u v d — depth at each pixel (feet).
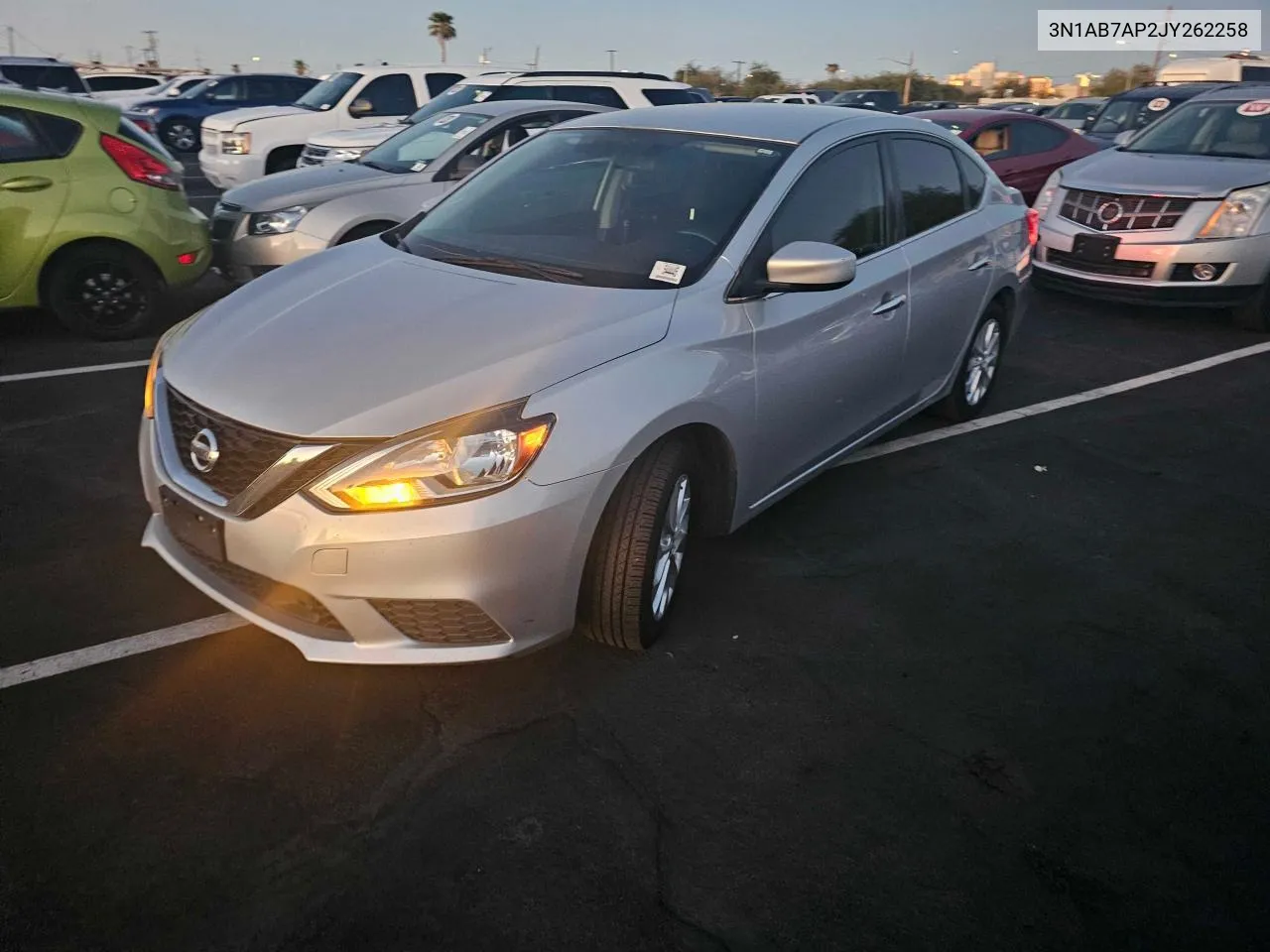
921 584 12.37
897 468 15.90
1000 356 18.37
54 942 6.86
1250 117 27.02
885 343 13.67
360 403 8.64
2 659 9.84
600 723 9.43
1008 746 9.54
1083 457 16.84
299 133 40.65
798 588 12.06
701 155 12.71
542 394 8.86
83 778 8.34
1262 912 7.83
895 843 8.23
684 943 7.17
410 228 13.32
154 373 10.37
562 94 36.52
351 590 8.48
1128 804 8.87
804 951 7.18
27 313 23.03
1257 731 10.00
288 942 6.98
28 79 59.21
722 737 9.36
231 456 8.79
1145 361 22.75
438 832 8.02
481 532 8.43
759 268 11.37
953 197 16.06
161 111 66.85
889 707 9.98
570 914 7.34
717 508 11.41
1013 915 7.63
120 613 10.77
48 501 13.30
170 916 7.12
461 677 9.93
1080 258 25.95
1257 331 25.30
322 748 8.86
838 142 13.19
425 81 42.68
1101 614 11.99
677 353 9.96
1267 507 15.29
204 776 8.45
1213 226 23.97
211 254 22.72
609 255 11.48
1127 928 7.59
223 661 10.00
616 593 9.69
